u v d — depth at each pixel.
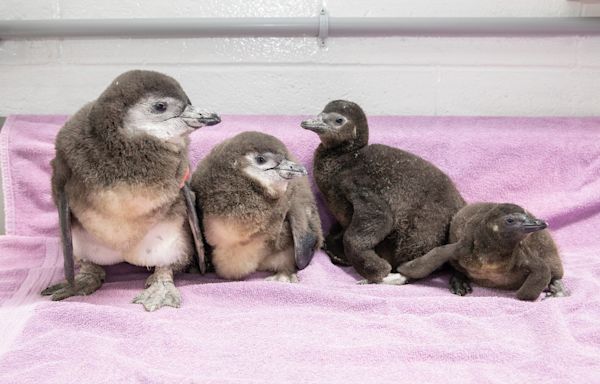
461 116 1.26
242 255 1.00
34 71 1.22
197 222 0.97
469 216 1.01
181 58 1.23
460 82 1.26
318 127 1.06
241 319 0.89
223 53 1.23
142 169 0.89
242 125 1.20
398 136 1.19
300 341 0.84
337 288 0.99
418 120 1.24
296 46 1.23
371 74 1.25
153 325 0.86
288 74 1.24
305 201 1.06
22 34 1.17
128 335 0.86
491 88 1.26
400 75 1.25
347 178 1.06
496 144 1.19
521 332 0.87
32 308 0.89
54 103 1.24
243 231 0.97
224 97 1.25
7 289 0.98
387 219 1.02
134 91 0.89
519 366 0.80
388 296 0.97
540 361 0.80
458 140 1.19
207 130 1.18
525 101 1.27
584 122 1.25
